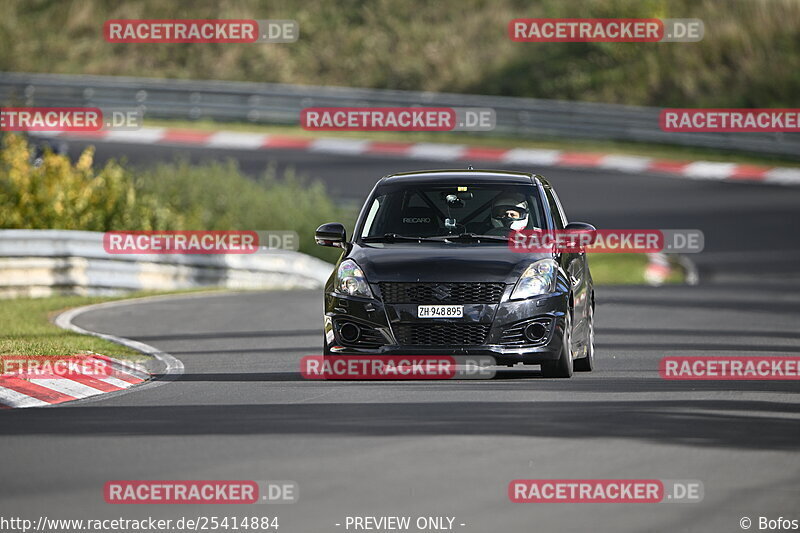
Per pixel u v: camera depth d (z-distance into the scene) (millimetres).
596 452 28625
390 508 23641
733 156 142875
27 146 90875
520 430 31312
